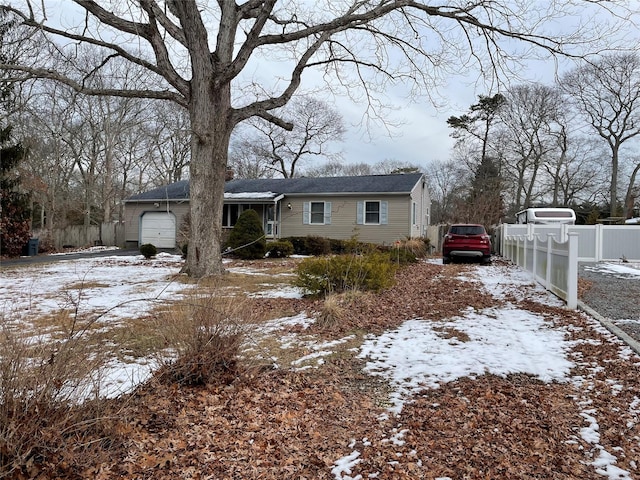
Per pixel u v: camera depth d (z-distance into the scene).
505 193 37.88
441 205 47.97
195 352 3.97
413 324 6.53
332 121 37.59
